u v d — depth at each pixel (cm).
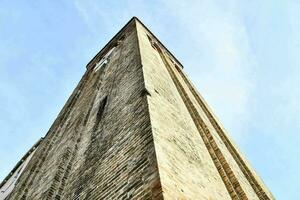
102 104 1002
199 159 693
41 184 909
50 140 1230
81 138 970
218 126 1249
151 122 553
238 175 932
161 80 895
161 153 486
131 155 532
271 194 1128
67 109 1428
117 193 488
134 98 706
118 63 1189
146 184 436
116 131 670
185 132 742
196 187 526
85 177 679
